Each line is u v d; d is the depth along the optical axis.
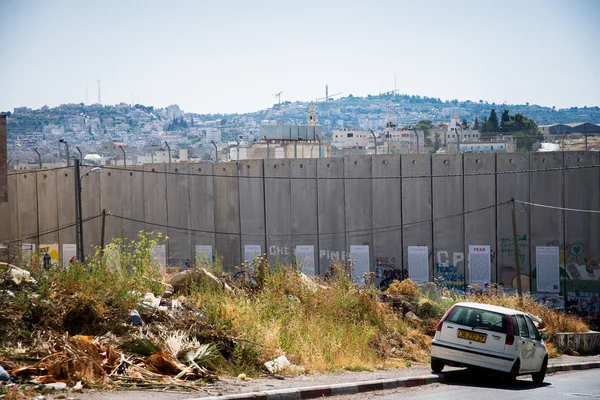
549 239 40.97
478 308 14.74
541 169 40.03
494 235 41.34
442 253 41.84
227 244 44.91
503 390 13.23
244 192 44.53
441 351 14.66
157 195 46.09
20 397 8.51
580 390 13.91
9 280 13.30
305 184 43.59
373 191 42.62
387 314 20.75
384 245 42.53
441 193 41.88
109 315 12.66
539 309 30.28
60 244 47.88
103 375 10.05
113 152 62.16
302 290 19.50
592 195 40.69
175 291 17.44
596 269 40.56
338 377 13.01
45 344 10.47
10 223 48.72
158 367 11.00
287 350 14.27
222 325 13.75
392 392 12.05
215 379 11.08
